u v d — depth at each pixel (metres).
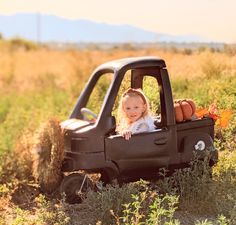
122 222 7.18
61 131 8.30
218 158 8.78
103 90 12.32
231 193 7.65
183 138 8.23
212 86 11.72
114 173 7.99
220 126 9.27
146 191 7.50
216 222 7.03
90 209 7.49
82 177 8.10
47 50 37.84
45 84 22.50
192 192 7.71
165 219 7.32
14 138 11.60
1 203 8.54
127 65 8.00
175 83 12.93
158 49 17.31
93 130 7.90
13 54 36.84
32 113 14.54
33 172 9.26
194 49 14.66
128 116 8.09
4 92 22.02
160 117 8.56
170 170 8.22
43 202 8.05
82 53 21.67
